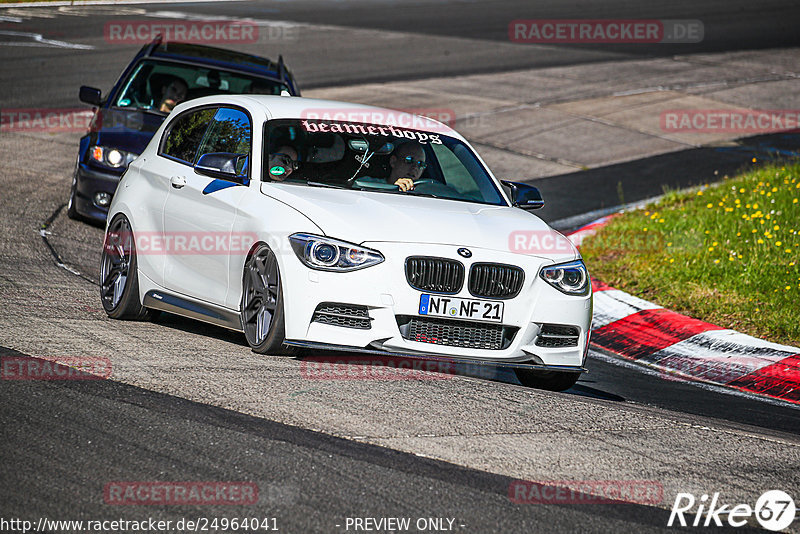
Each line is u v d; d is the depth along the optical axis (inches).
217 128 1136.8
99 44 3838.6
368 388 896.3
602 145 2780.5
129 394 816.3
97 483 643.5
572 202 2188.7
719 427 921.5
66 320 1074.7
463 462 733.9
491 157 2581.2
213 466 682.8
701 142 2851.9
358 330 927.7
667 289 1517.0
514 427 830.5
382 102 3112.7
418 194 1072.8
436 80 3528.5
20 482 635.5
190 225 1067.3
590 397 1035.3
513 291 963.3
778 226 1723.7
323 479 675.4
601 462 770.2
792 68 4033.0
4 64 3319.4
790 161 2608.3
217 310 1037.8
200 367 912.3
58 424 737.0
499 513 648.4
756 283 1509.6
